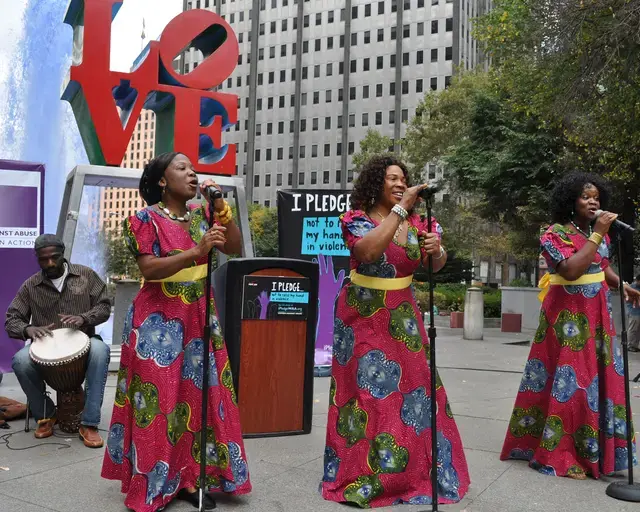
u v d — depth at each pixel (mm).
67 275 5004
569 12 11844
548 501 3529
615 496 3604
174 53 8016
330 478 3576
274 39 84438
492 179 19078
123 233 3357
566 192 4254
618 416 4039
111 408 5781
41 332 4727
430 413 3508
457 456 3584
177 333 3338
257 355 4934
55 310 4945
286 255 8023
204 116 8805
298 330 5070
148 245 3322
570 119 13258
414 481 3453
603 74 11773
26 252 6648
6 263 6566
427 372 3555
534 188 18172
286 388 5035
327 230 7988
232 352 4852
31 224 6672
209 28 8367
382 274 3539
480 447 4723
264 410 4969
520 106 15609
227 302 4863
